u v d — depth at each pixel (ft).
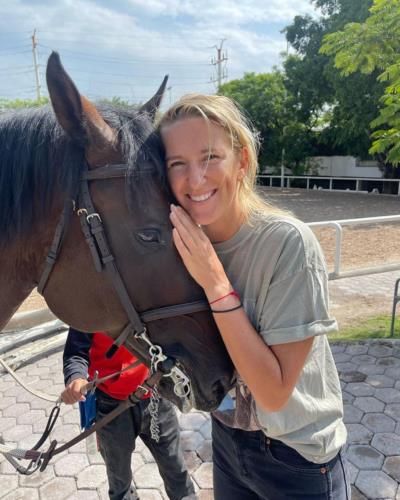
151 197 3.61
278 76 85.92
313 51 69.46
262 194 5.23
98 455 9.56
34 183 3.79
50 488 8.66
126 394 5.90
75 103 3.48
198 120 3.47
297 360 3.50
